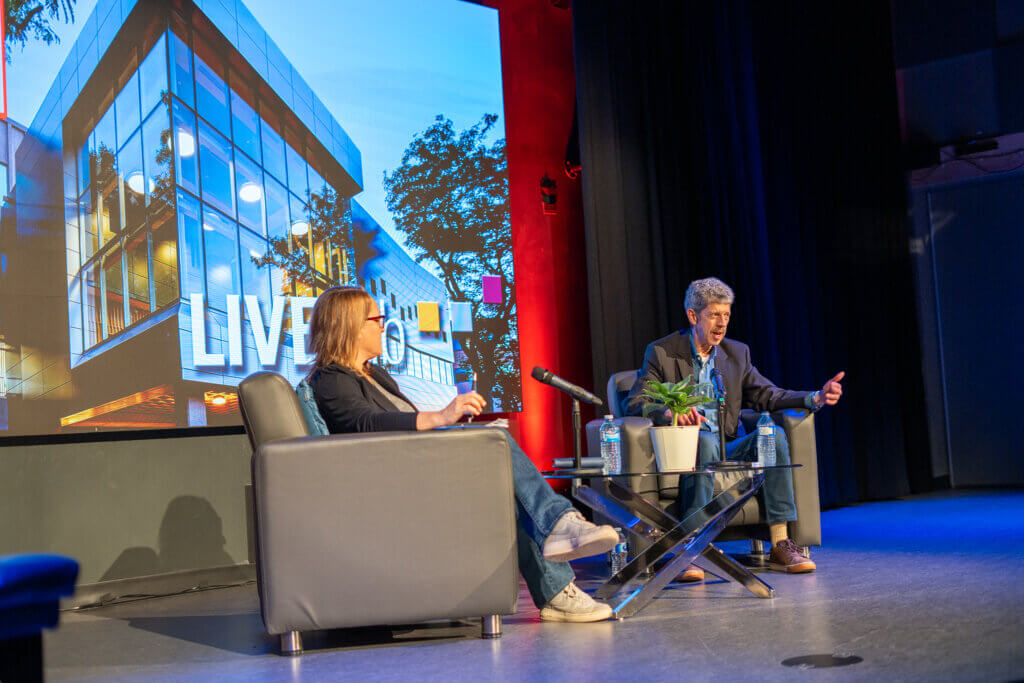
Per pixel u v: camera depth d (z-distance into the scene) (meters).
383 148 4.55
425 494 2.21
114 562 3.38
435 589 2.19
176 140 3.77
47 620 1.23
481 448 2.24
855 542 3.60
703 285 3.20
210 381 3.78
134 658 2.29
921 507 4.89
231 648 2.36
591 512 5.11
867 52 5.99
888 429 5.68
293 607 2.15
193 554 3.62
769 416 2.91
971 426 6.13
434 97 4.81
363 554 2.18
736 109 5.23
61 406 3.39
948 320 6.20
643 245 4.84
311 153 4.25
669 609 2.47
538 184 5.43
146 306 3.63
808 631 2.08
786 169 5.37
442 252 4.77
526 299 5.29
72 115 3.50
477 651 2.12
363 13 4.56
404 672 1.96
